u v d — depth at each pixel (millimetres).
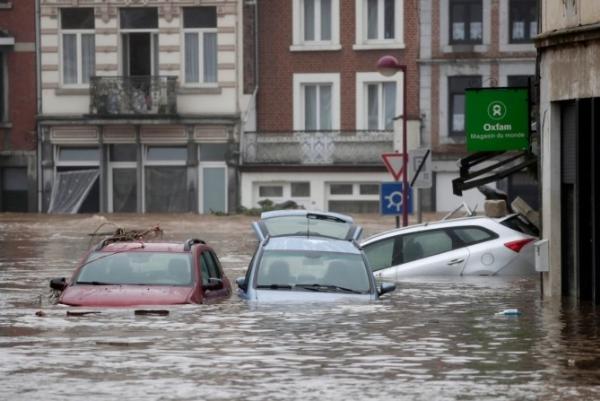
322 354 28984
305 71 116562
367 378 25906
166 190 116312
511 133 50750
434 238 48750
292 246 40594
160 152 116500
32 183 116938
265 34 116938
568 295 43000
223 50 115250
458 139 113875
